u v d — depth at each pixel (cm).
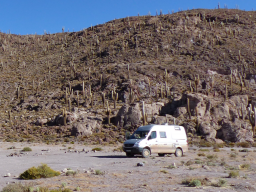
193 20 13900
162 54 10588
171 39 11662
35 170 1141
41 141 4434
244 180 1052
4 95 8906
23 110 7488
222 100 5134
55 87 9144
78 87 8575
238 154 2367
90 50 12638
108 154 2412
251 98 5525
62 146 3625
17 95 8531
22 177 1130
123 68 9194
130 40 12312
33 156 2241
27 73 10925
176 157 2052
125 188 920
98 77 9038
